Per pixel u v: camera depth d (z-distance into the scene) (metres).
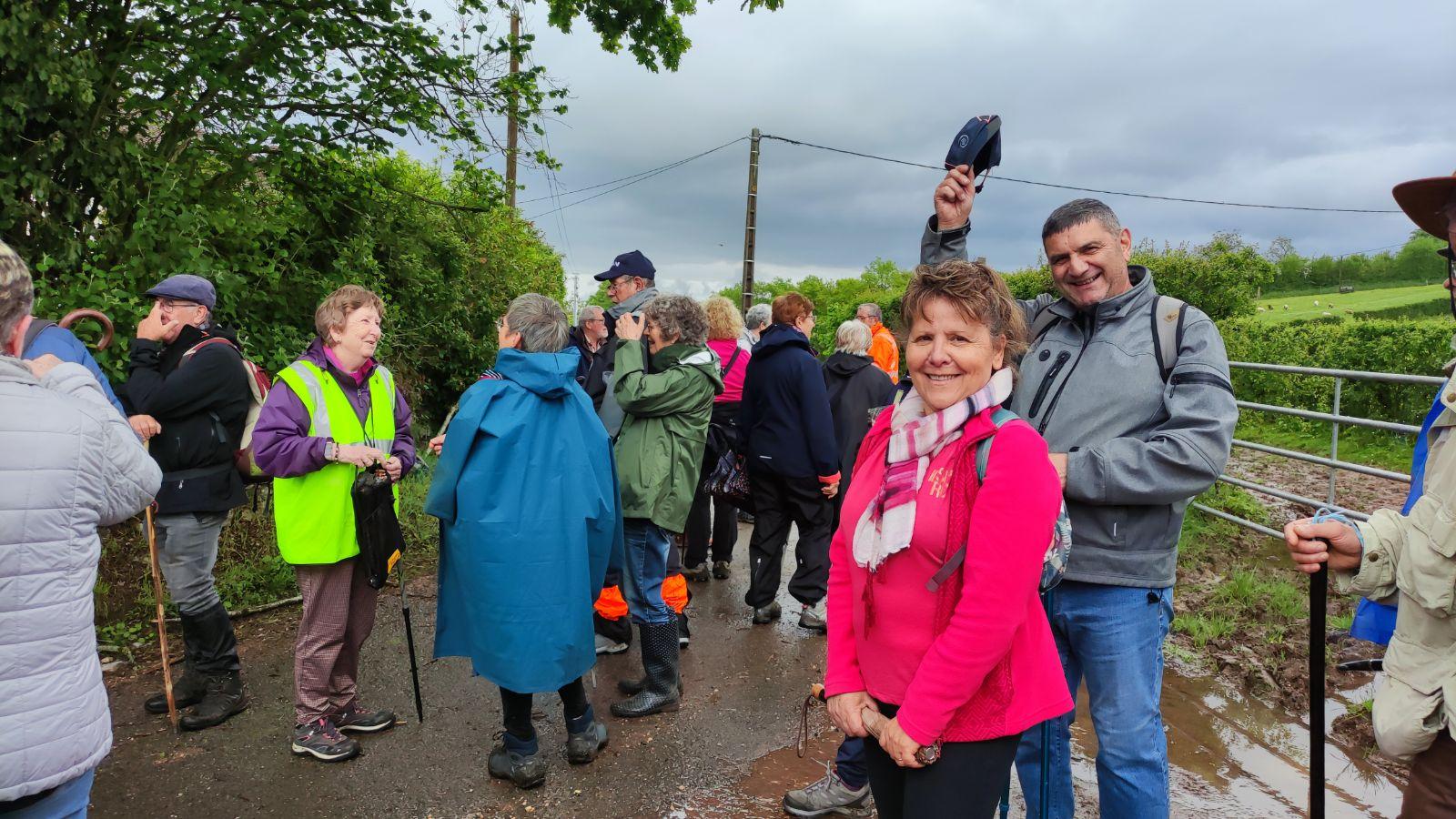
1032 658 1.63
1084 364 2.19
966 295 1.57
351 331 3.09
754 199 24.53
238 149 6.37
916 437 1.58
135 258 5.07
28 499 1.55
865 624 1.69
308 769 3.10
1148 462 1.97
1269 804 2.86
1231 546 5.80
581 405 2.99
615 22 9.13
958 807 1.58
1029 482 1.49
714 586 5.47
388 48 7.26
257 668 3.97
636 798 2.97
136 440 1.87
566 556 2.84
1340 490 7.45
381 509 3.07
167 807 2.85
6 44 4.81
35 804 1.61
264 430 2.90
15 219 5.16
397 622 4.63
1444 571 1.46
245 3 6.08
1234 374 11.96
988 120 2.34
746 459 4.57
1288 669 3.87
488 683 3.87
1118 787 2.13
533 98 8.14
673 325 3.65
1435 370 9.30
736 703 3.74
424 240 8.98
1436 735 1.52
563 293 20.25
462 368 9.84
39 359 1.99
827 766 3.21
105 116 5.57
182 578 3.34
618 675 4.06
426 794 2.96
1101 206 2.17
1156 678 2.16
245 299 6.16
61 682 1.60
